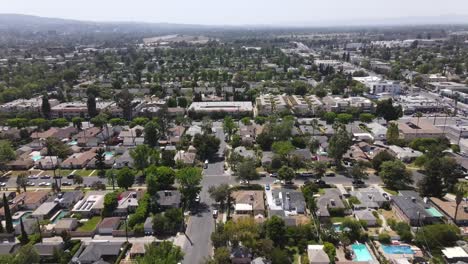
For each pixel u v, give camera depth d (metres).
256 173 146.38
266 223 108.31
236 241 100.69
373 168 160.00
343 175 154.00
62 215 125.38
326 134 199.75
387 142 188.38
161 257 91.19
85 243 108.44
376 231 111.31
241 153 168.88
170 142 193.38
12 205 127.94
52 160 167.25
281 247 104.06
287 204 125.06
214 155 179.12
